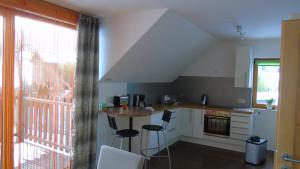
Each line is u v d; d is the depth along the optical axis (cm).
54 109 313
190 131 530
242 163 417
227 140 487
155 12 314
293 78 170
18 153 274
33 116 288
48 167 309
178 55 470
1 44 252
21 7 258
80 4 293
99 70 371
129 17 336
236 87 533
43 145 302
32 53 283
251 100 518
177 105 540
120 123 429
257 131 505
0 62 252
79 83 328
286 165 173
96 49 353
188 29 393
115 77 399
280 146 175
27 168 284
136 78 452
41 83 296
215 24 382
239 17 334
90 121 348
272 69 499
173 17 331
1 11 250
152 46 370
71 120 335
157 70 472
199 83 582
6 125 261
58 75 316
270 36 469
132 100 462
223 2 272
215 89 561
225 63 546
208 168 388
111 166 182
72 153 328
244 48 491
